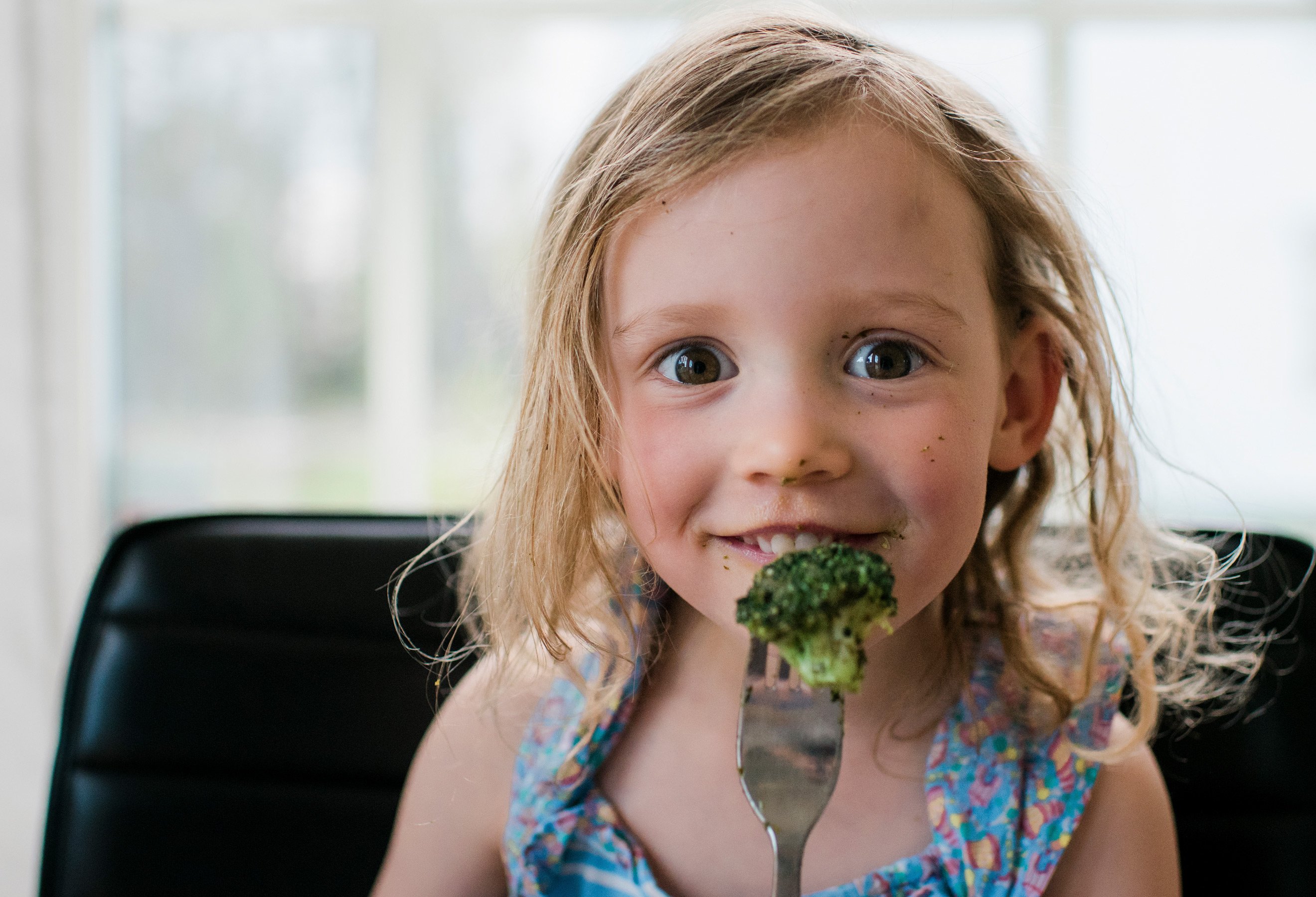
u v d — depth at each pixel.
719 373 0.40
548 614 0.48
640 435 0.41
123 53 1.50
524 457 0.48
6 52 1.29
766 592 0.36
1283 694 0.54
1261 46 1.51
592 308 0.43
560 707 0.50
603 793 0.48
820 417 0.38
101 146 1.41
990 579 0.50
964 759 0.46
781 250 0.38
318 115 1.55
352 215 1.57
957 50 1.52
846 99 0.40
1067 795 0.46
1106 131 1.53
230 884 0.57
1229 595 0.55
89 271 1.38
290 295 1.56
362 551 0.59
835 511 0.38
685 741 0.48
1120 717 0.50
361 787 0.58
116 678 0.58
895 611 0.36
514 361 0.59
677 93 0.42
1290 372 1.54
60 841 0.57
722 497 0.39
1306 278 1.52
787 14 0.47
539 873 0.47
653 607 0.49
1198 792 0.54
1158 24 1.52
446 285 1.60
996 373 0.43
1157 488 0.56
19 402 1.30
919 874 0.45
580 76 1.55
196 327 1.54
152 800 0.57
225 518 0.61
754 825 0.46
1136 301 0.57
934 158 0.41
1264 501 1.54
